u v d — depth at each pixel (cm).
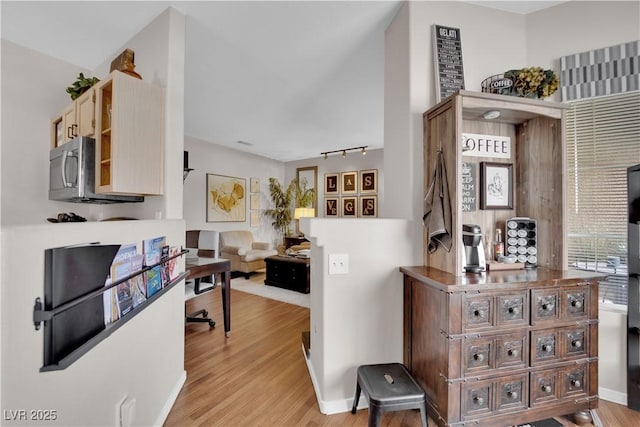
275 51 253
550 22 203
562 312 150
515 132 196
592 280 154
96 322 97
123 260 115
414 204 185
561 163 172
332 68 282
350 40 236
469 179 186
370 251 179
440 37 188
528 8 204
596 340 155
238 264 551
